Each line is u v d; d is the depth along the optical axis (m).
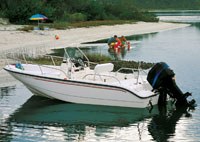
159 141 12.44
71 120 14.13
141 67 23.36
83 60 17.81
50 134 12.97
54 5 62.28
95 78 15.76
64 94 15.63
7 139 12.40
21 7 52.94
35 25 49.56
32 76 15.70
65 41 38.03
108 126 13.78
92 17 68.12
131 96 15.05
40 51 29.86
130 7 81.56
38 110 15.14
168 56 29.95
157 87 15.37
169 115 14.79
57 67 16.48
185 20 87.62
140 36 48.91
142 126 13.78
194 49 34.69
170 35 50.50
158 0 160.62
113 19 72.31
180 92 15.52
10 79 19.19
